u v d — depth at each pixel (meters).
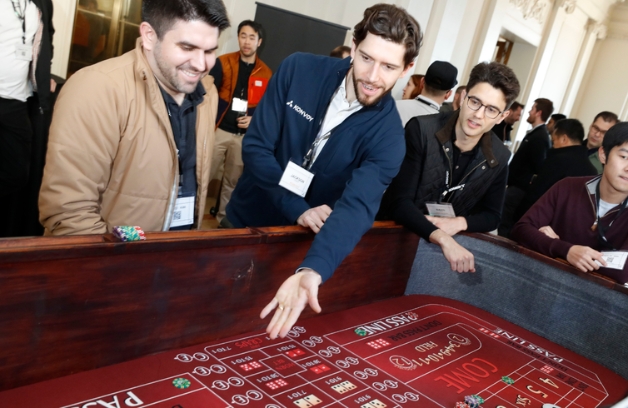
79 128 1.41
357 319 1.95
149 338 1.35
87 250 1.13
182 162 1.70
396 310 2.14
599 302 2.08
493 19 7.11
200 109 1.70
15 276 1.04
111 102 1.44
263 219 2.04
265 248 1.57
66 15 3.85
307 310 1.84
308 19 4.83
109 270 1.20
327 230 1.48
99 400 1.14
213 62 1.48
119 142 1.51
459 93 4.70
